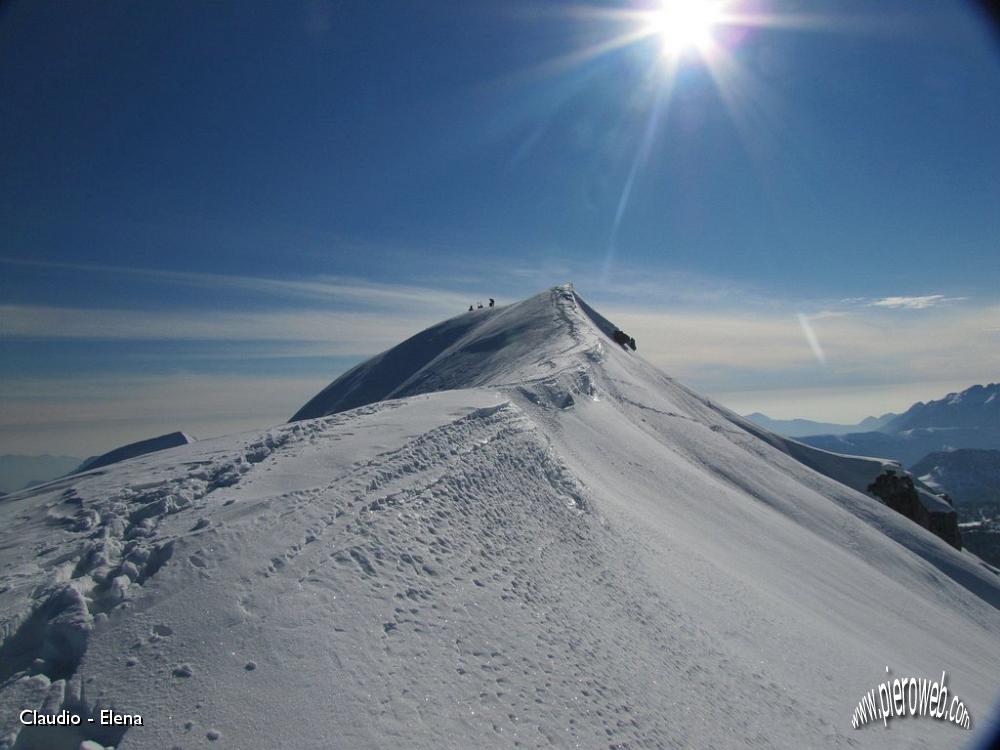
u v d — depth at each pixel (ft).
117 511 32.12
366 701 20.98
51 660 21.53
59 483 39.60
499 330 229.45
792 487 124.98
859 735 34.73
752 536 76.18
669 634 35.55
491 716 22.61
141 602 23.75
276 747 18.54
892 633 66.18
